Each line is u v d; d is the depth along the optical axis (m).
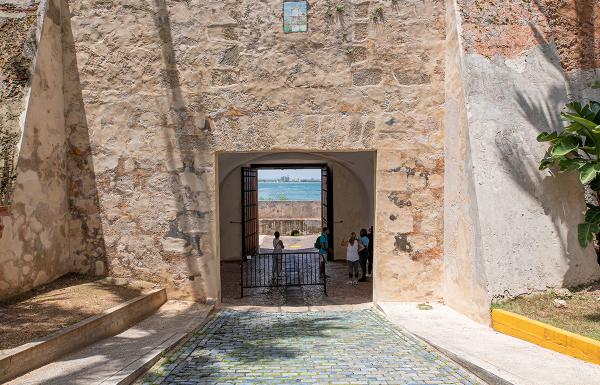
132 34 7.30
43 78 6.77
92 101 7.32
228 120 7.27
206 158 7.28
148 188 7.32
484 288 5.80
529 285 5.81
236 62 7.27
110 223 7.35
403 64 7.23
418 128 7.24
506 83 6.37
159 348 4.81
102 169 7.35
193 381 3.98
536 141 6.19
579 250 6.02
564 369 3.97
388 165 7.24
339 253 13.82
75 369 4.08
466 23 6.62
